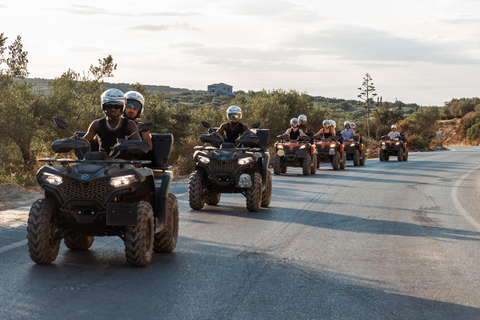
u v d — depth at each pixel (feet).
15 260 20.89
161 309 15.44
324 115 155.74
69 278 18.49
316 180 60.49
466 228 31.78
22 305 15.43
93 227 19.65
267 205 39.17
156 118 83.15
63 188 19.45
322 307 16.07
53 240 20.18
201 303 16.14
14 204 36.70
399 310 15.99
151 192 22.16
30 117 60.13
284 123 118.42
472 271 21.15
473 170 85.20
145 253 19.86
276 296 17.10
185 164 73.51
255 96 146.51
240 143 38.78
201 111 123.24
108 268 20.11
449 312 15.94
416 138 228.63
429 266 21.83
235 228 29.86
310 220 33.37
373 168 84.17
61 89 68.64
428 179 66.08
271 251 24.00
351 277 19.72
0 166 57.31
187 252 23.40
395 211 38.40
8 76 61.00
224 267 20.76
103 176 19.30
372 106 275.59
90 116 67.05
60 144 19.94
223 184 36.19
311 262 22.06
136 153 20.68
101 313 14.93
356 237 28.04
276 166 67.77
